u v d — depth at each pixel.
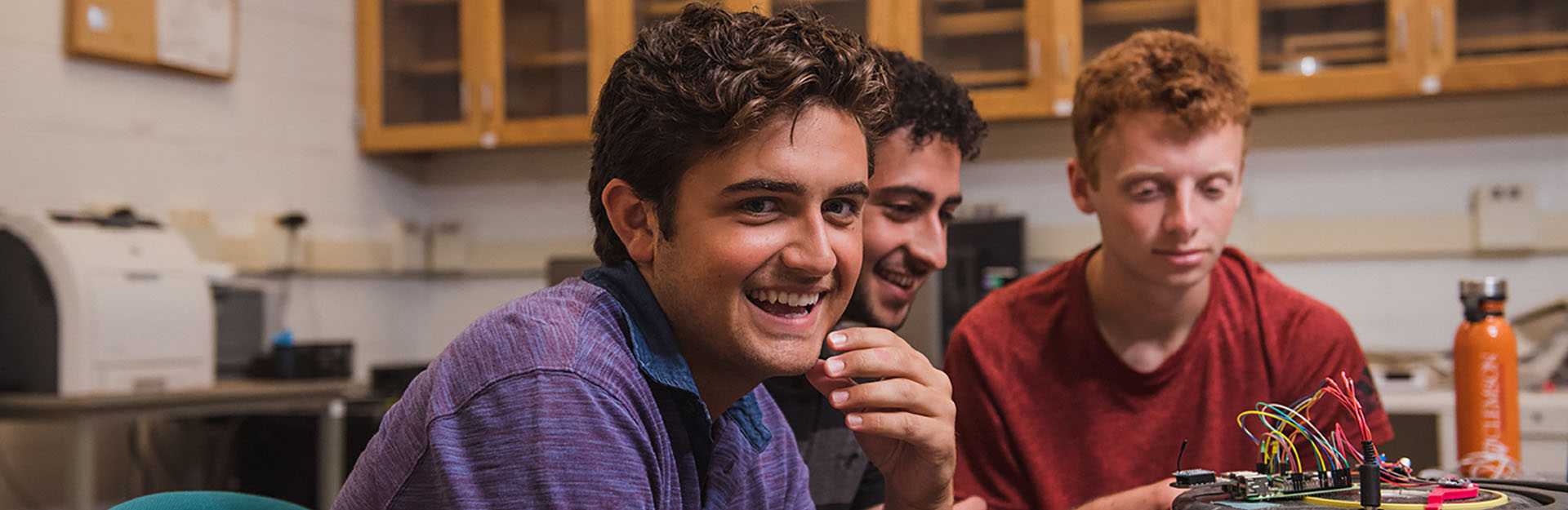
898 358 0.86
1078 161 1.25
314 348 2.96
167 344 2.62
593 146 0.78
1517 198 3.03
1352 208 3.22
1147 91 1.12
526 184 4.09
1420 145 3.17
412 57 3.84
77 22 3.02
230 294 2.96
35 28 2.97
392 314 4.07
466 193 4.17
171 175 3.31
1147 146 1.13
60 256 2.46
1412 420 2.57
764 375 0.73
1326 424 1.22
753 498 0.88
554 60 3.65
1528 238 3.01
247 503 0.98
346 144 3.90
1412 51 2.83
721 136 0.68
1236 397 1.25
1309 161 3.26
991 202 3.55
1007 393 1.27
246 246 3.51
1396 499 0.73
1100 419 1.26
